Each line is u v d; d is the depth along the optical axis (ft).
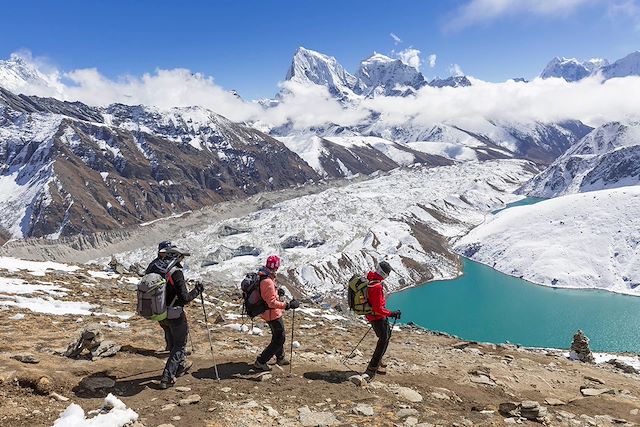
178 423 29.22
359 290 43.19
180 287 35.83
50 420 27.66
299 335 61.26
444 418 35.22
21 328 45.50
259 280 40.98
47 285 70.69
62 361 36.73
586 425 38.88
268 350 41.32
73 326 48.96
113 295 71.87
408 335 76.33
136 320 55.88
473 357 58.54
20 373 31.89
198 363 41.81
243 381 38.11
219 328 58.18
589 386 53.06
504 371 53.26
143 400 32.42
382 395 38.78
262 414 31.89
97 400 31.58
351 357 50.29
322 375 42.19
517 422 36.68
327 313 91.91
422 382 44.52
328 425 31.35
